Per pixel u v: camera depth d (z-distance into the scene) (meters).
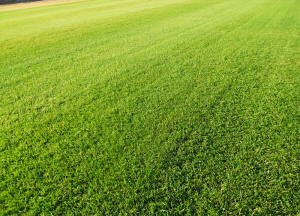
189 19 13.97
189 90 5.09
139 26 12.56
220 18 13.74
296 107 4.30
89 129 3.88
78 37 10.62
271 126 3.80
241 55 7.16
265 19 12.73
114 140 3.59
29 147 3.50
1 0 39.56
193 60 6.91
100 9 21.84
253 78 5.57
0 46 9.51
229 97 4.75
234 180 2.86
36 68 6.91
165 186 2.80
